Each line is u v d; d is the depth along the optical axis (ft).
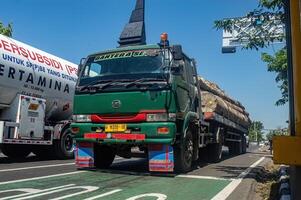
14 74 41.75
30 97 43.83
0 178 28.99
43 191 24.12
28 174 31.78
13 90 42.11
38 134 44.75
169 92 31.22
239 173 38.14
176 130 32.17
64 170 35.24
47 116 49.03
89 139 33.24
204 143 43.32
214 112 45.96
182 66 33.78
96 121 33.04
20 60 42.78
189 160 36.14
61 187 25.77
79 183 27.66
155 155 31.96
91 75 33.94
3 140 40.11
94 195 23.32
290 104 14.58
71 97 51.93
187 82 35.78
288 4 15.14
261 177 38.01
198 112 40.01
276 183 31.91
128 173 33.88
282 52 50.39
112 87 32.58
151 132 31.12
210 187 28.19
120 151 38.96
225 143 61.21
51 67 48.11
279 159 13.57
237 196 25.18
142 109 31.55
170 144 31.42
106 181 29.01
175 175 33.53
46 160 47.65
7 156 50.85
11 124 41.22
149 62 32.42
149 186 27.30
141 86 31.76
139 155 44.32
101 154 37.42
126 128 31.96
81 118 33.60
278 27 31.65
